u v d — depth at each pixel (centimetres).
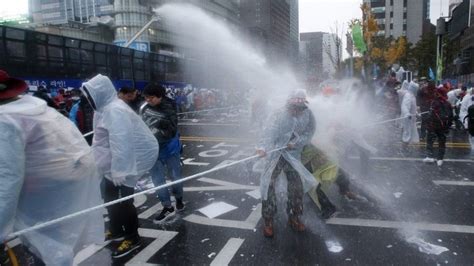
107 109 356
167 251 388
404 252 371
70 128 265
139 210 513
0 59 1286
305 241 402
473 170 682
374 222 448
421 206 498
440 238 400
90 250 392
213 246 397
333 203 516
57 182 246
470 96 1238
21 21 4822
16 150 218
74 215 240
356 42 1711
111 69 1855
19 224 239
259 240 408
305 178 412
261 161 451
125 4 5638
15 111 228
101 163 363
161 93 474
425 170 688
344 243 395
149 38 4675
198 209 509
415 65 4791
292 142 409
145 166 368
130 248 387
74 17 6850
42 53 1452
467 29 6238
